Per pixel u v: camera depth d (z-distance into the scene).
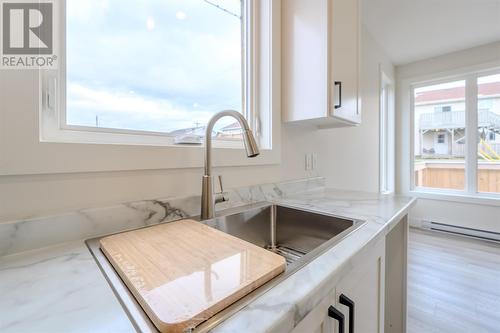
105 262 0.54
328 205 1.14
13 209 0.61
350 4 1.40
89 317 0.35
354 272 0.68
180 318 0.33
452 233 3.09
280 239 1.15
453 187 3.17
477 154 2.98
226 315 0.36
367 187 2.62
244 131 0.84
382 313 0.91
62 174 0.68
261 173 1.30
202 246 0.59
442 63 3.13
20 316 0.36
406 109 3.43
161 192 0.89
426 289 1.87
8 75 0.59
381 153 3.10
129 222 0.78
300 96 1.32
